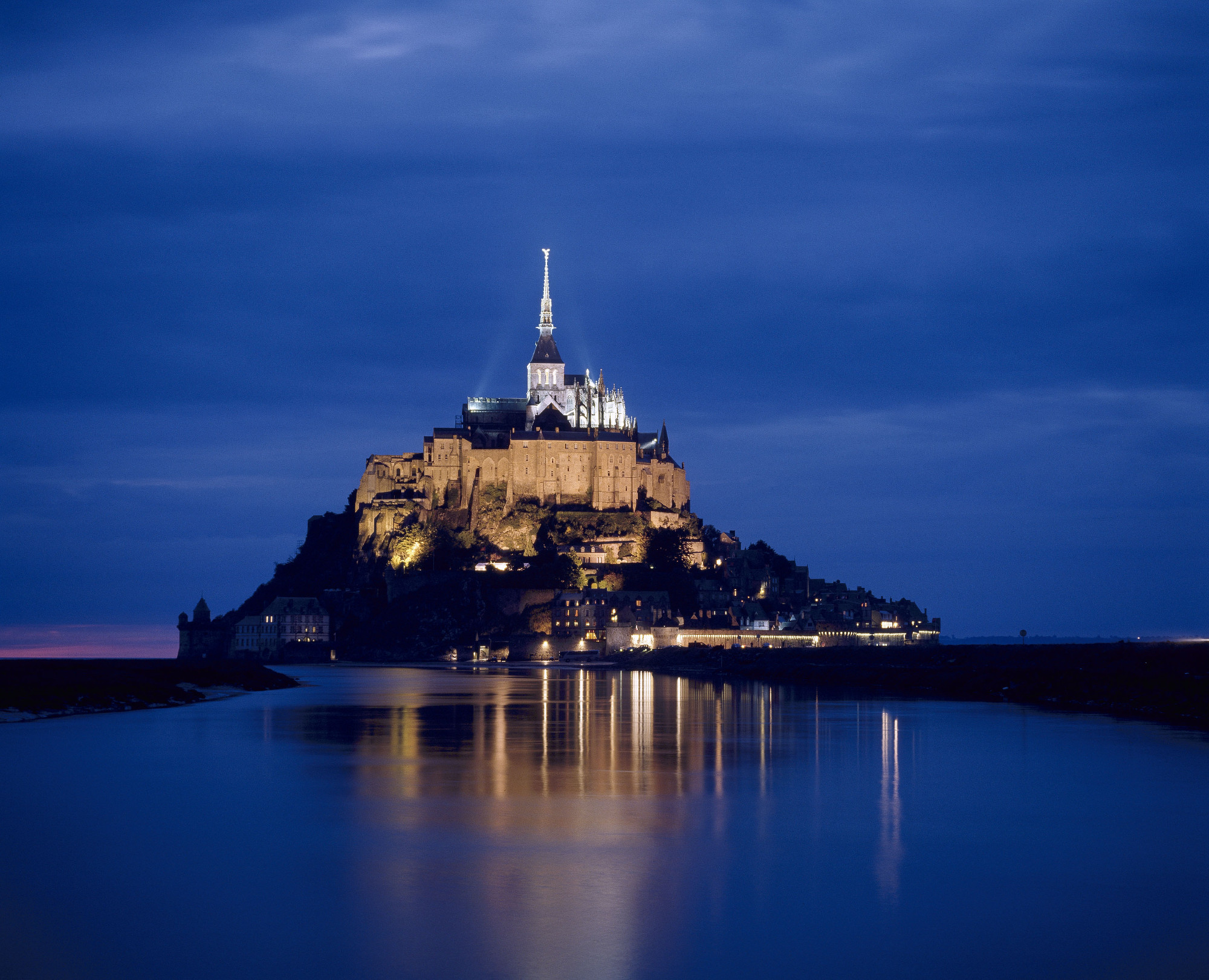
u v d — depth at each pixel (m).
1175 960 53.69
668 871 68.56
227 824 81.06
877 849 73.81
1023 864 70.25
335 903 61.94
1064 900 62.66
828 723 151.50
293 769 106.38
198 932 57.34
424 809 86.38
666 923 58.81
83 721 154.88
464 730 143.12
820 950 54.94
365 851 73.19
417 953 54.47
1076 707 180.25
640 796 92.00
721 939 56.50
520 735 137.12
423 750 120.69
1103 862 70.69
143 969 52.38
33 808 86.38
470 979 51.34
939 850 73.56
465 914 60.16
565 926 58.41
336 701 199.00
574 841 75.81
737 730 141.88
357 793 93.31
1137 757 114.50
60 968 52.50
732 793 93.38
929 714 166.25
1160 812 85.50
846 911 60.81
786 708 178.88
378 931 57.47
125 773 104.19
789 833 78.31
